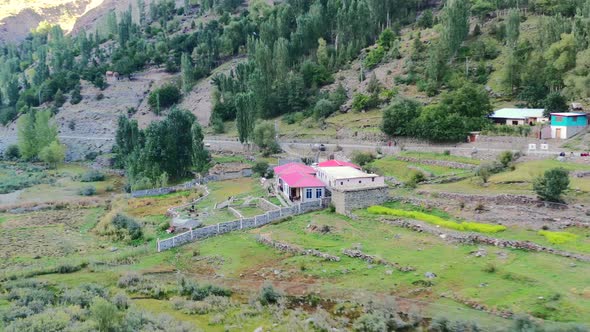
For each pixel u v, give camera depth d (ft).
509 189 294.25
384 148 434.30
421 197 304.50
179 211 348.59
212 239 283.18
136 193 422.82
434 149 409.90
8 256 288.71
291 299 205.05
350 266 226.58
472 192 297.12
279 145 518.78
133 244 301.63
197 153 465.47
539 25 537.65
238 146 552.00
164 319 184.14
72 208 408.26
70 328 168.45
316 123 555.69
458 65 551.59
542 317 169.37
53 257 284.20
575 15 534.78
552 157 335.26
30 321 173.99
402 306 187.73
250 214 322.14
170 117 482.69
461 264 214.48
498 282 195.62
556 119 381.19
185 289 217.77
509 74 482.28
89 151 651.66
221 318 190.60
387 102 536.01
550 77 457.68
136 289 221.46
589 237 229.86
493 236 238.48
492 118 430.20
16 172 565.53
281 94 621.31
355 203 299.58
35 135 627.05
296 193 334.44
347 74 629.92
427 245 239.91
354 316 188.34
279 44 645.51
